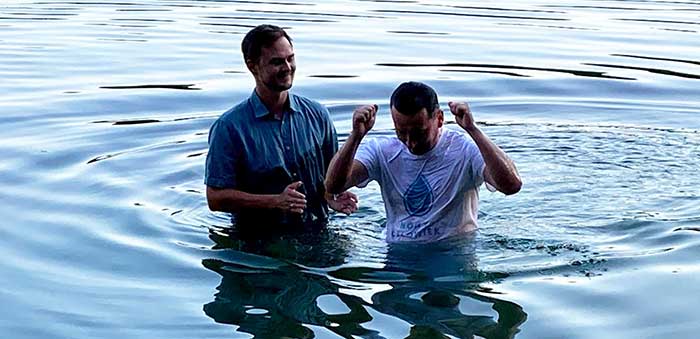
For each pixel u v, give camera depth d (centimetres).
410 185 573
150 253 559
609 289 501
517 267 533
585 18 1286
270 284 516
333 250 562
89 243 574
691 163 721
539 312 476
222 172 589
